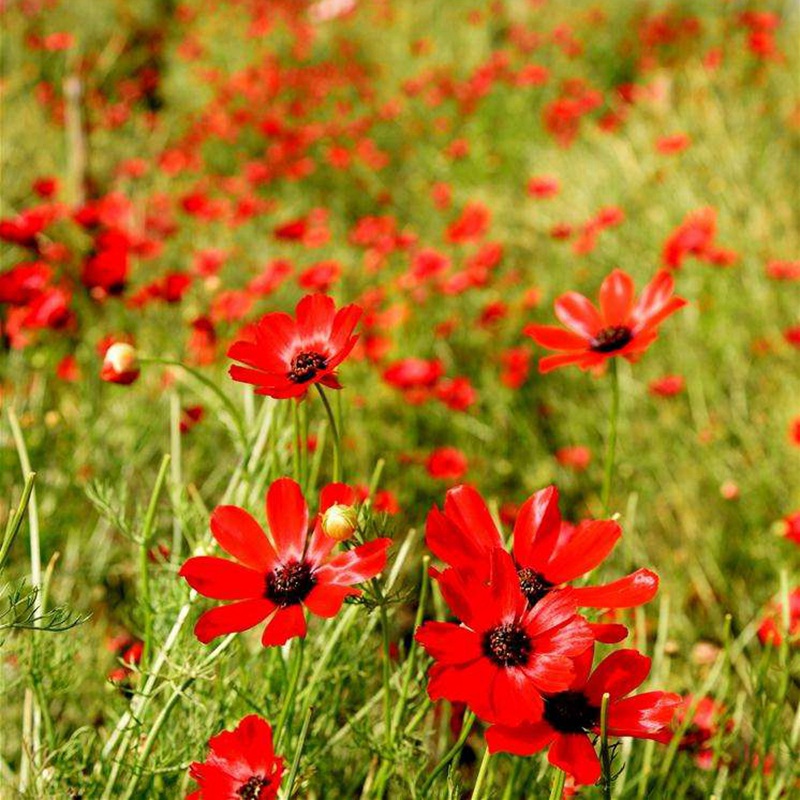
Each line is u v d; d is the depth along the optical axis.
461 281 1.70
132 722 0.89
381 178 2.80
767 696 0.92
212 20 3.70
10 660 0.94
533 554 0.83
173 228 1.88
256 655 0.93
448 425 1.55
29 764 0.89
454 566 0.81
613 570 1.19
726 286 1.74
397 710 0.88
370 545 0.82
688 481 1.36
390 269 2.04
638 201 2.18
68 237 1.87
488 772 0.87
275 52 3.63
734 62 2.91
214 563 0.82
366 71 3.61
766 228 1.88
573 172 2.49
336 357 0.84
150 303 1.60
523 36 3.42
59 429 1.26
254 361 0.86
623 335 0.91
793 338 1.45
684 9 3.62
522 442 1.56
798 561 1.22
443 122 2.96
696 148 2.26
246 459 0.93
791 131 2.32
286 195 2.56
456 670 0.79
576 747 0.79
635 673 0.81
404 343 1.72
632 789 0.92
